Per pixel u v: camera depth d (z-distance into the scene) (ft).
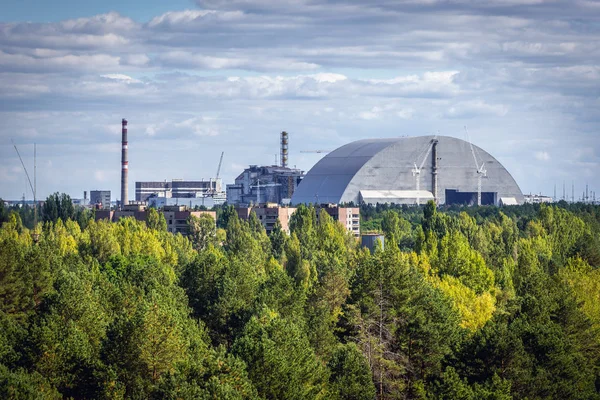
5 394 644.27
